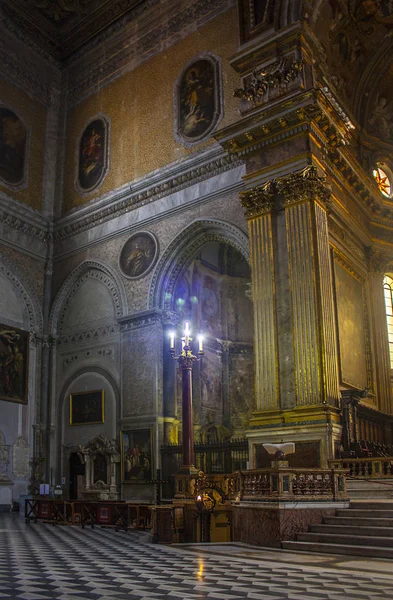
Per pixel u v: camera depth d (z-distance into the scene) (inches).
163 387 759.1
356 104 867.4
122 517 547.2
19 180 899.4
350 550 336.8
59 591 225.6
